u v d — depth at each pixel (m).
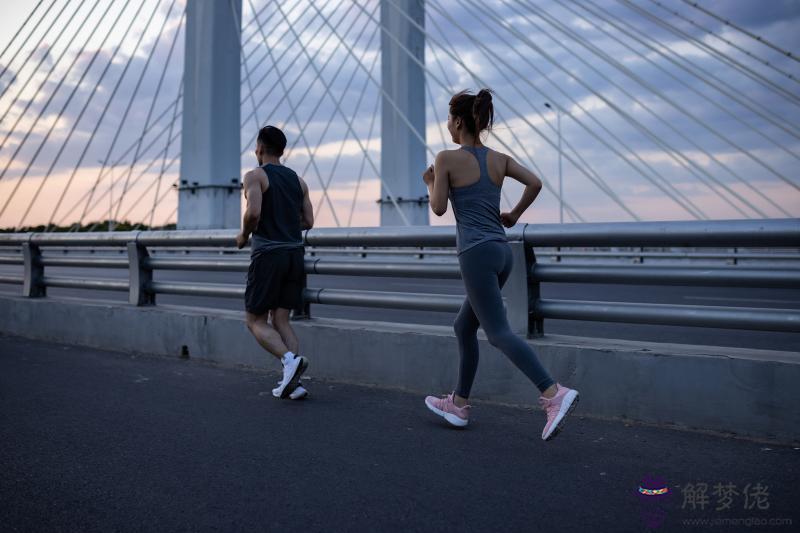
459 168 3.25
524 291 3.92
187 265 5.69
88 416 3.83
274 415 3.82
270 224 4.29
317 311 9.24
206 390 4.45
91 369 5.15
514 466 2.93
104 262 6.36
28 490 2.71
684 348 3.56
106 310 6.07
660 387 3.43
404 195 23.53
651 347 3.61
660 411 3.43
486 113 3.29
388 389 4.40
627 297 10.70
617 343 3.77
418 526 2.34
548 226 3.81
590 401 3.63
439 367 4.18
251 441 3.34
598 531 2.28
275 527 2.35
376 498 2.59
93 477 2.86
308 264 4.97
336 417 3.76
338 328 4.62
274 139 4.41
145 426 3.62
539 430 3.44
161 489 2.71
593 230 3.63
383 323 4.79
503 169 3.33
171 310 5.73
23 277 7.15
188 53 21.98
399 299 4.58
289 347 4.43
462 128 3.32
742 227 3.23
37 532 2.32
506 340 3.14
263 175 4.29
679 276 3.54
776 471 2.79
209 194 21.48
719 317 3.43
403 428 3.53
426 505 2.52
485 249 3.19
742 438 3.21
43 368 5.20
